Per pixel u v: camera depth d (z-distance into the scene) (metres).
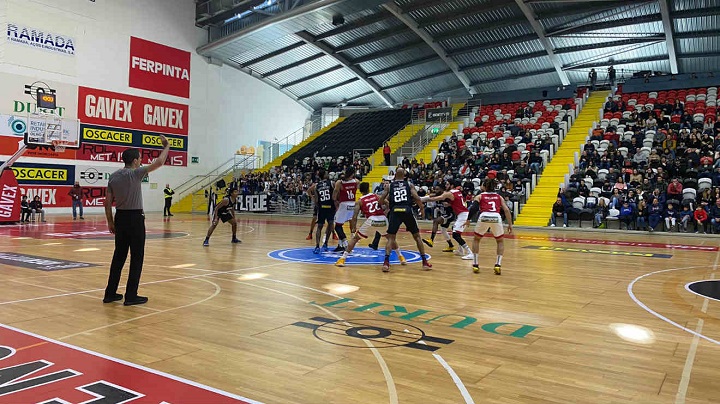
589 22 21.64
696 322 4.43
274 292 5.62
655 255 9.50
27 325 4.09
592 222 15.77
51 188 21.14
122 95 23.53
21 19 19.98
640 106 21.52
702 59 22.33
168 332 3.95
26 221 17.61
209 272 7.02
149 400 2.59
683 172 15.84
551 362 3.33
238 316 4.50
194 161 26.89
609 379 3.02
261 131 30.89
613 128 19.94
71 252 9.05
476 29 23.69
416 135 26.88
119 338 3.75
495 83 28.22
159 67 25.09
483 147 21.61
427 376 3.04
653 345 3.74
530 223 16.64
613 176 16.52
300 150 30.83
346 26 24.75
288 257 8.79
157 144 25.08
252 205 25.28
